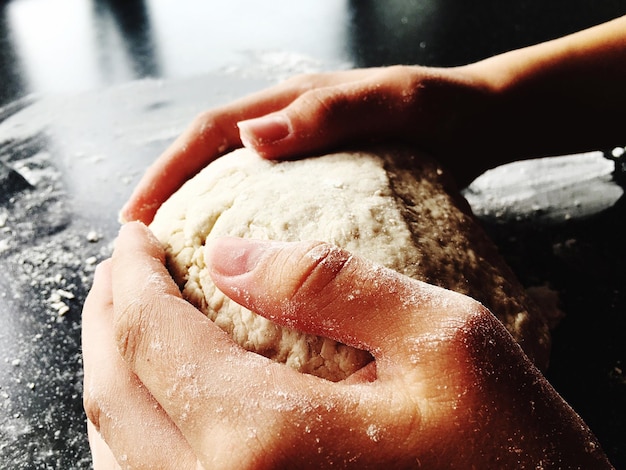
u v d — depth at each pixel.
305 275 0.13
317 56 0.39
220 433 0.13
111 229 0.27
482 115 0.24
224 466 0.12
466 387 0.13
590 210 0.27
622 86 0.25
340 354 0.15
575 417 0.14
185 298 0.17
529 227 0.26
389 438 0.12
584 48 0.25
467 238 0.19
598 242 0.25
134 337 0.14
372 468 0.12
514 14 0.43
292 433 0.12
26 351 0.22
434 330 0.13
